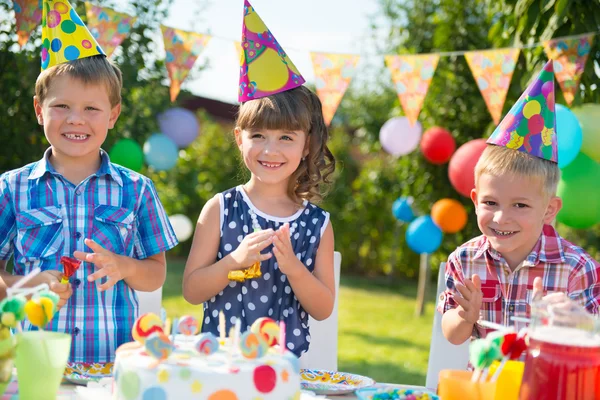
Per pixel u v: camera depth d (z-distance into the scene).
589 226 3.24
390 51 7.94
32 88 4.23
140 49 5.04
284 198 2.15
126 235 2.02
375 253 11.11
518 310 1.94
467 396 1.23
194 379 1.14
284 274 2.05
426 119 6.66
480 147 4.32
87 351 1.92
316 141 2.14
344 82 3.14
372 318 7.75
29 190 1.97
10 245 1.99
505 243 1.78
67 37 1.90
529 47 3.35
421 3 7.20
